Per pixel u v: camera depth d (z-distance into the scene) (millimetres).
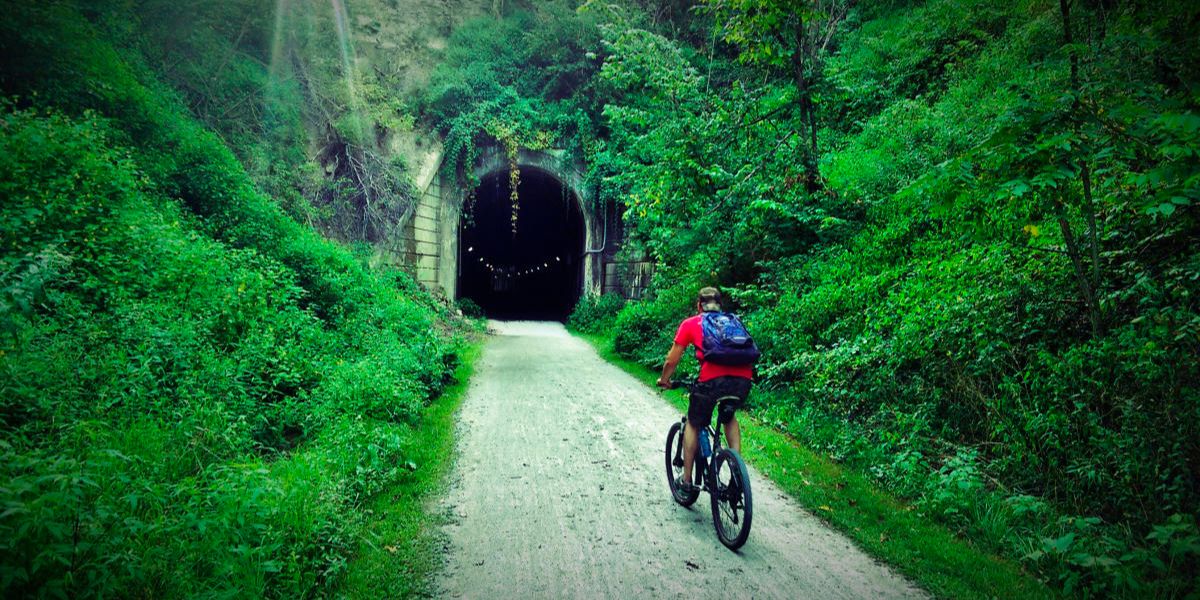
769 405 7254
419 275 20375
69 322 5141
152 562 2523
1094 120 3650
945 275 6285
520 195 31688
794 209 9586
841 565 3436
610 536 3791
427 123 21328
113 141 8859
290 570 2828
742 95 10516
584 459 5500
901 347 5895
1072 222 5402
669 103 11859
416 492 4469
